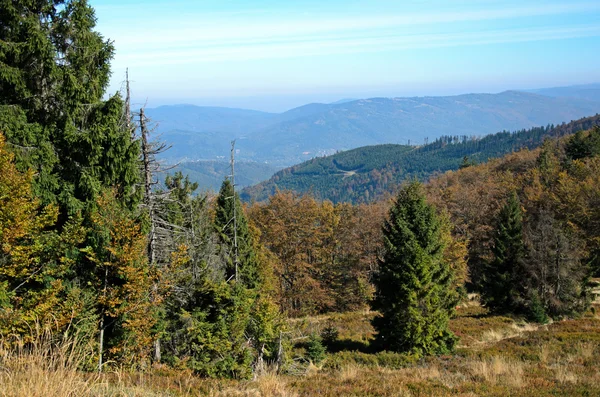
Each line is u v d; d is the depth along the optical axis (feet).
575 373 35.81
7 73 40.68
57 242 39.29
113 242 41.09
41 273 38.17
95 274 42.32
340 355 60.49
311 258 152.66
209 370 42.70
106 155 45.96
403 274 63.05
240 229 99.81
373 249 148.36
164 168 53.67
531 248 93.50
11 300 36.83
